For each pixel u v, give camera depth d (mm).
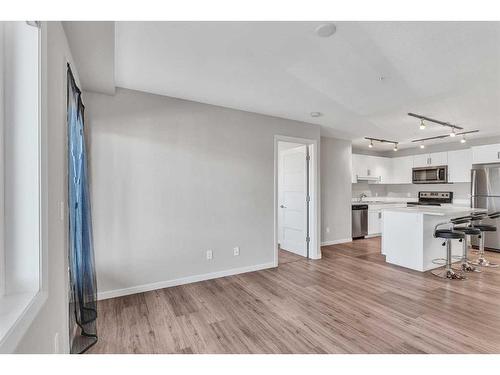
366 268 3957
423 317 2434
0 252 1026
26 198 1067
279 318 2422
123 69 2459
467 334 2146
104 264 2822
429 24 1761
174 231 3207
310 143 4441
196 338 2102
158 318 2416
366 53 2154
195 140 3344
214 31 1850
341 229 5812
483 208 5066
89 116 2758
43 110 1127
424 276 3582
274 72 2512
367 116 3973
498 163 4953
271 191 3982
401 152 7113
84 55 2051
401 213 4051
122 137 2912
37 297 1046
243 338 2100
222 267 3561
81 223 2121
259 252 3869
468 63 2311
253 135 3811
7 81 1058
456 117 3984
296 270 3850
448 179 5949
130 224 2951
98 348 1969
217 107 3510
